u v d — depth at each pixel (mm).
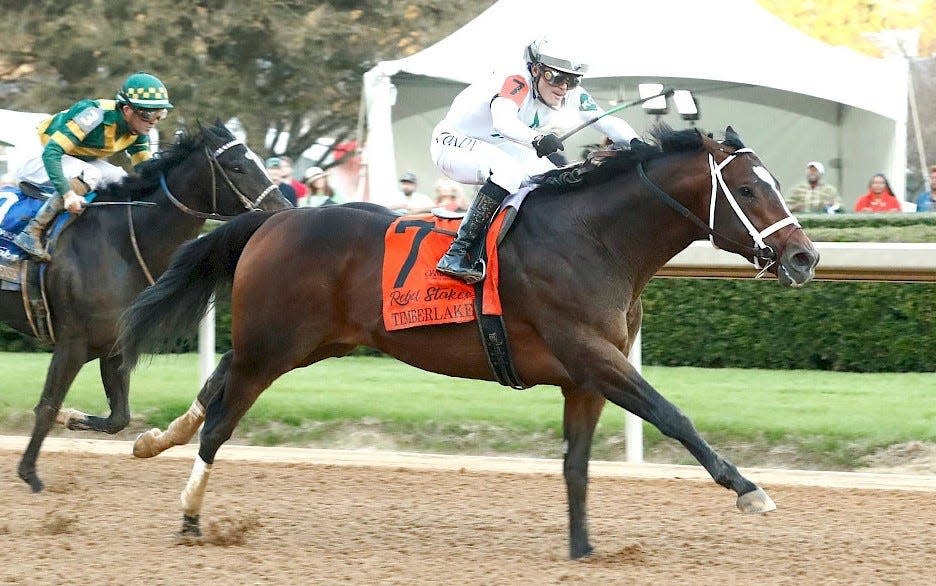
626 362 7293
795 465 10719
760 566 7398
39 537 8070
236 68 26984
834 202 18250
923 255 10656
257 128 26969
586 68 7773
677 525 8609
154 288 8461
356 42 27531
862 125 19781
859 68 19562
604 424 11562
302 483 9961
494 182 7652
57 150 9773
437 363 7855
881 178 18156
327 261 7969
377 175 19406
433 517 8828
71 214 9906
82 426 10008
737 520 8766
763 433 11016
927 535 8281
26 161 10328
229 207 10062
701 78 19297
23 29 26266
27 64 27641
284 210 8398
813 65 19391
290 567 7246
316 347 8141
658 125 7664
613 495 9617
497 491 9703
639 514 8969
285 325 8000
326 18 26844
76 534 8172
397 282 7758
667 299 14789
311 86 27156
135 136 10367
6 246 9930
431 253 7758
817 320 14430
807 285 14422
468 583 6875
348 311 7984
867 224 15398
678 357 14812
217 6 26453
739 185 7312
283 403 12164
